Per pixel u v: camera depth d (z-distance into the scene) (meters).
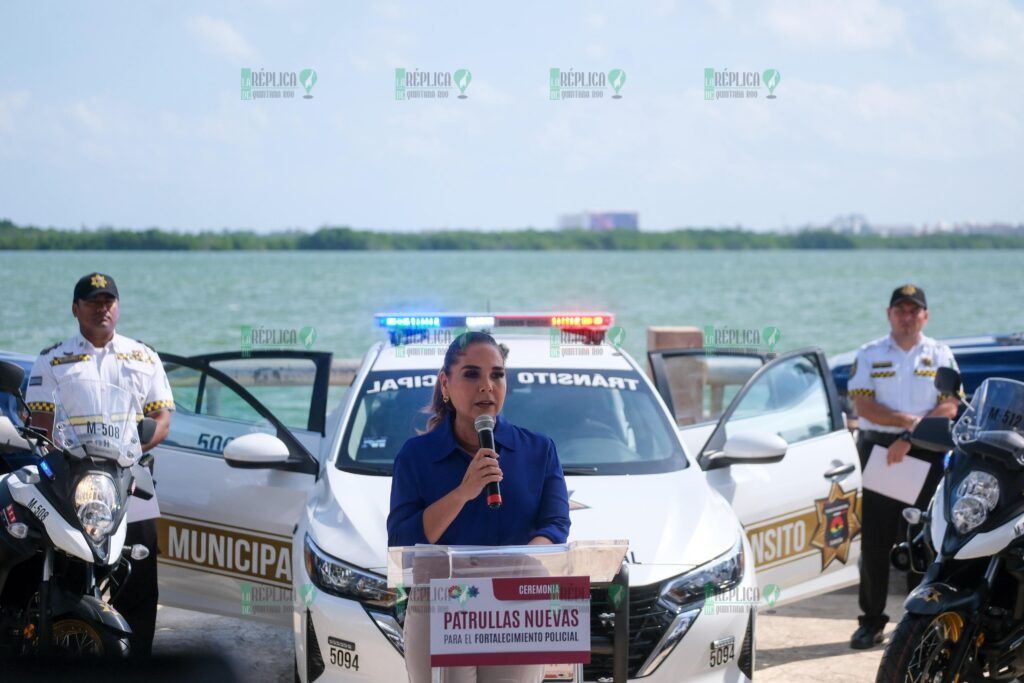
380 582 5.30
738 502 6.63
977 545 5.34
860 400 7.74
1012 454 5.32
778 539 6.82
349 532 5.62
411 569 4.01
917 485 7.14
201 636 7.48
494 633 4.04
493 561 4.02
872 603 7.36
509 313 7.29
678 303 71.06
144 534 6.27
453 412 4.33
